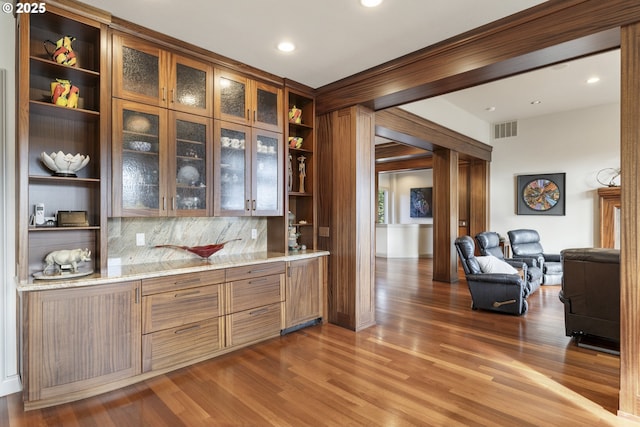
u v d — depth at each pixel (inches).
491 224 301.7
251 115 140.3
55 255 97.0
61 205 105.9
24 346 86.0
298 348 129.5
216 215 128.6
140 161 111.5
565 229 267.3
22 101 89.0
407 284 243.1
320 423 84.0
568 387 100.7
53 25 99.7
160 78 114.7
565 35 93.1
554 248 272.1
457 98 233.0
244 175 138.4
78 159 99.9
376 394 97.0
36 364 87.4
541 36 97.2
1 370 95.8
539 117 277.7
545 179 275.1
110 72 104.7
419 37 114.7
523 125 285.4
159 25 107.9
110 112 105.0
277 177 150.6
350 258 151.6
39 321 87.5
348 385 102.0
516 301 167.3
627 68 84.6
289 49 123.5
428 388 100.2
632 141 84.4
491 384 102.4
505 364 115.8
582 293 131.2
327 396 96.0
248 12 100.4
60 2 93.7
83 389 93.8
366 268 155.0
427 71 122.9
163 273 107.1
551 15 95.3
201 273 116.6
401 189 464.1
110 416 86.4
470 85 125.2
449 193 249.4
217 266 120.3
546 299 202.8
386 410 89.4
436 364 115.9
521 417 86.1
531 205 281.1
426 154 285.9
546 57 102.4
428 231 383.6
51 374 89.3
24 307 86.0
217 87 129.5
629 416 85.0
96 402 92.6
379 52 125.6
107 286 97.3
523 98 234.1
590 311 129.6
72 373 92.2
